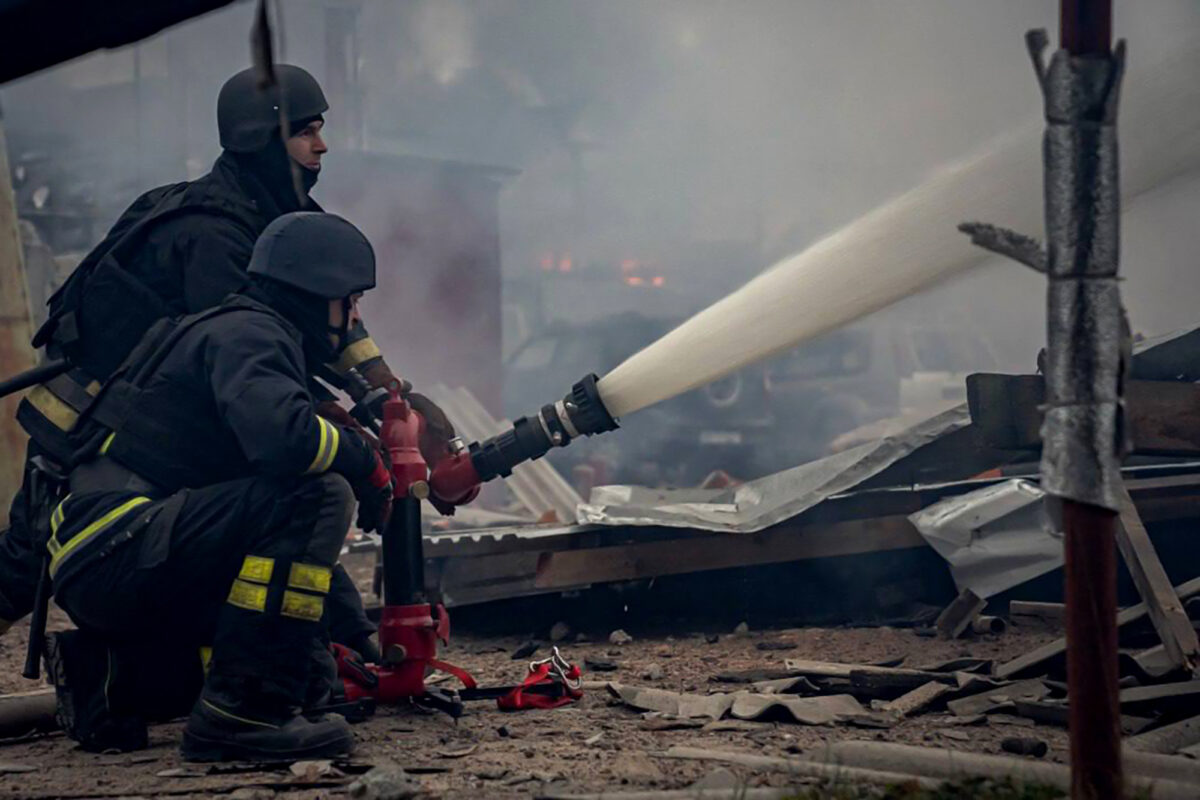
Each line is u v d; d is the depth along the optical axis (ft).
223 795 9.99
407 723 12.56
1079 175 7.41
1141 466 18.84
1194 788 8.57
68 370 12.12
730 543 18.69
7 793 10.14
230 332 11.25
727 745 11.10
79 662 11.78
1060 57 7.42
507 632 20.17
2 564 12.57
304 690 11.25
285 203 13.46
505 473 13.85
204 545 10.98
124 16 7.55
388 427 12.97
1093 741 7.50
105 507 11.20
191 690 11.78
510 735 11.96
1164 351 17.11
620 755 10.85
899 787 8.89
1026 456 18.93
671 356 13.01
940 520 17.76
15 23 7.50
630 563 18.79
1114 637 7.51
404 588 12.86
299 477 11.10
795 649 16.60
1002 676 13.00
